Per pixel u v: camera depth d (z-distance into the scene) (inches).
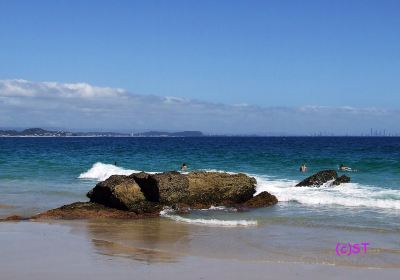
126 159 2400.3
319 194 1093.8
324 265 511.5
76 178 1544.0
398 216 850.8
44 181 1451.8
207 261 524.7
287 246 610.2
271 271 484.4
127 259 529.3
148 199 932.6
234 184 1011.9
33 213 903.1
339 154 2736.2
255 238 664.4
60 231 714.8
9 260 519.2
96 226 765.3
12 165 1995.6
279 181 1380.4
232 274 470.9
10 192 1192.2
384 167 1738.4
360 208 943.7
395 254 566.6
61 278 448.1
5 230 719.7
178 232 712.4
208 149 3597.4
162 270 481.4
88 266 493.7
